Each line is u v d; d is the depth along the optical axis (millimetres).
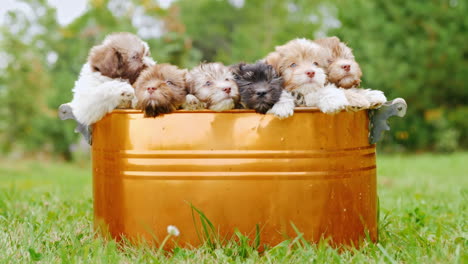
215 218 2182
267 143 2172
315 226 2191
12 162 7660
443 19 7688
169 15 6848
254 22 12242
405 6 7715
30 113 7859
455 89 7781
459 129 8109
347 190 2223
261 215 2178
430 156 6969
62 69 8555
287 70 2266
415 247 2221
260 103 2168
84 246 2223
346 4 8016
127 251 2211
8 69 7738
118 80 2350
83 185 3975
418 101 7730
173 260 2141
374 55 7309
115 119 2240
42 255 2178
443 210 2736
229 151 2176
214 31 14617
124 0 7414
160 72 2275
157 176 2199
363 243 2240
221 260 2137
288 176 2178
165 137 2193
